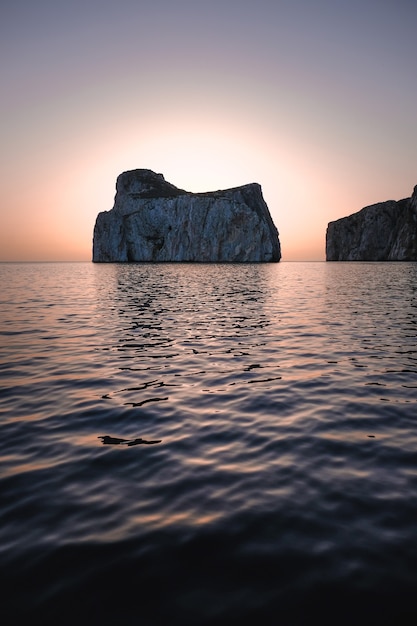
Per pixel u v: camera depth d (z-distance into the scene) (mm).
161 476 5992
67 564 4059
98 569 3984
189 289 47688
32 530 4645
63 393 10203
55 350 15328
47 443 7238
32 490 5586
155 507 5137
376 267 126312
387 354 14469
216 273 90250
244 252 167250
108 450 6930
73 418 8492
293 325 21281
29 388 10617
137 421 8320
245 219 165375
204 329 20109
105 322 22422
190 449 6965
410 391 10227
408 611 3467
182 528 4672
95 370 12461
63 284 58375
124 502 5262
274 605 3535
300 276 78250
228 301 34000
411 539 4410
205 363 13344
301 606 3521
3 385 10891
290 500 5273
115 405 9305
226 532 4582
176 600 3598
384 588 3711
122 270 110938
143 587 3754
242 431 7762
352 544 4336
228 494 5449
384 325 21031
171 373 12117
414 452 6758
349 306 29875
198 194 184125
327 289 46938
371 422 8172
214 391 10367
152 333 18984
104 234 177625
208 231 166125
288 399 9695
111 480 5875
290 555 4176
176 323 22016
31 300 35281
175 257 169250
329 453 6746
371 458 6539
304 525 4695
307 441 7262
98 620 3387
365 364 13070
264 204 191875
